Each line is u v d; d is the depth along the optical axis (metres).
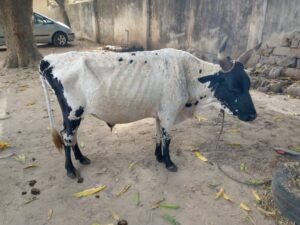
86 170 4.10
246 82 3.73
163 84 3.65
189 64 3.78
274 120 5.86
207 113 6.20
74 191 3.68
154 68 3.63
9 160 4.34
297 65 7.91
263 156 4.49
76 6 20.14
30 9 10.38
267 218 3.24
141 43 14.18
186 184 3.82
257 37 8.81
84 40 19.48
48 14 26.36
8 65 10.46
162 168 4.17
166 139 3.95
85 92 3.53
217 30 10.02
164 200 3.52
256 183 3.80
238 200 3.53
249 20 8.97
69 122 3.69
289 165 3.52
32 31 10.66
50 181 3.86
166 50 3.79
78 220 3.22
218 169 4.14
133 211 3.35
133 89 3.57
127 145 4.82
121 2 15.02
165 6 12.11
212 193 3.65
